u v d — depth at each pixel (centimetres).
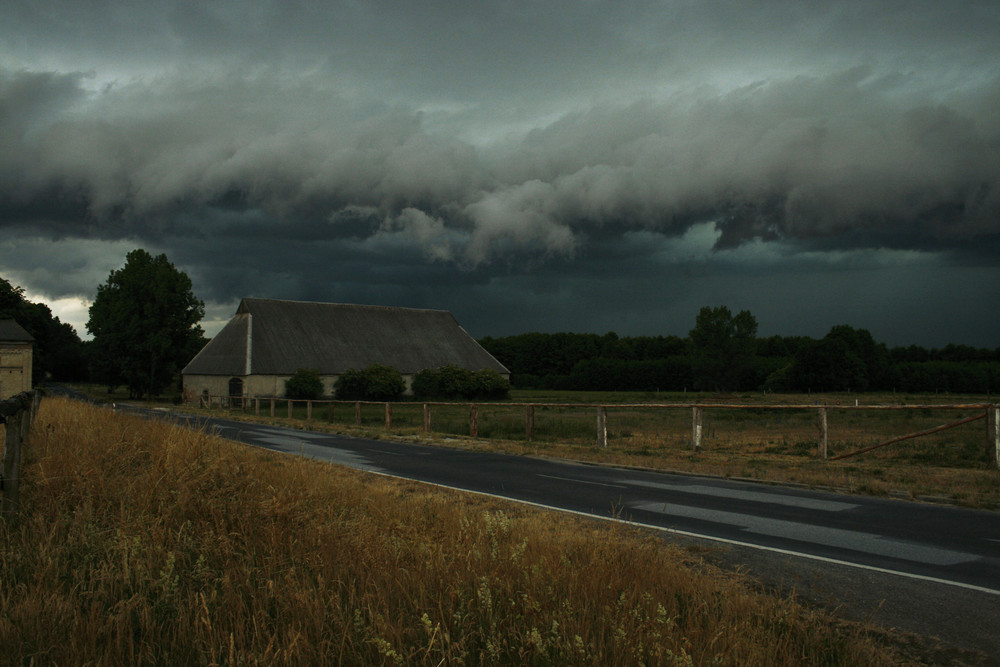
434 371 6850
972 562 763
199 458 996
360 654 402
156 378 6900
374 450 2017
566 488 1302
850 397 6306
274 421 3341
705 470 1525
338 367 6738
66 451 901
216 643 413
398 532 722
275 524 698
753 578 692
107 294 7356
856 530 933
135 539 574
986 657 497
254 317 6738
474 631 438
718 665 412
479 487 1297
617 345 12938
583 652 399
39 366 8206
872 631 544
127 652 405
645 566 616
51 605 447
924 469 1483
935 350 13100
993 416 1513
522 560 592
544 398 7144
